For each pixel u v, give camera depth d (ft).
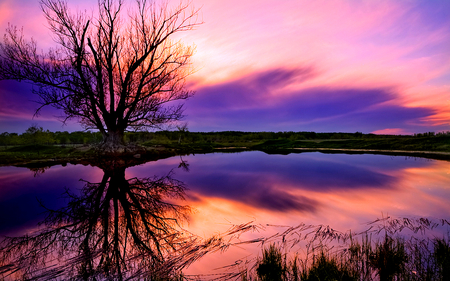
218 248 12.82
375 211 19.06
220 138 160.66
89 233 15.08
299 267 10.88
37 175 34.91
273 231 15.11
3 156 48.52
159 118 60.29
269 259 11.23
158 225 16.39
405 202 21.52
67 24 50.85
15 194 24.79
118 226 16.24
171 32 58.44
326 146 94.79
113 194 25.05
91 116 57.67
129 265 11.31
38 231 15.42
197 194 24.95
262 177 34.30
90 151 54.49
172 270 10.80
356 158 57.16
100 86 52.60
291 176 34.63
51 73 49.67
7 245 13.43
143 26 56.59
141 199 23.15
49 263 11.55
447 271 10.36
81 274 10.59
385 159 53.98
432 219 17.13
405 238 13.83
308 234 14.57
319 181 31.19
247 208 20.13
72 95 50.70
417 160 51.49
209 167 44.01
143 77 55.98
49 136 87.92
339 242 13.43
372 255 11.82
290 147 94.53
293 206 20.58
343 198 23.07
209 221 17.08
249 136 174.50
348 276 10.03
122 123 56.44
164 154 67.62
